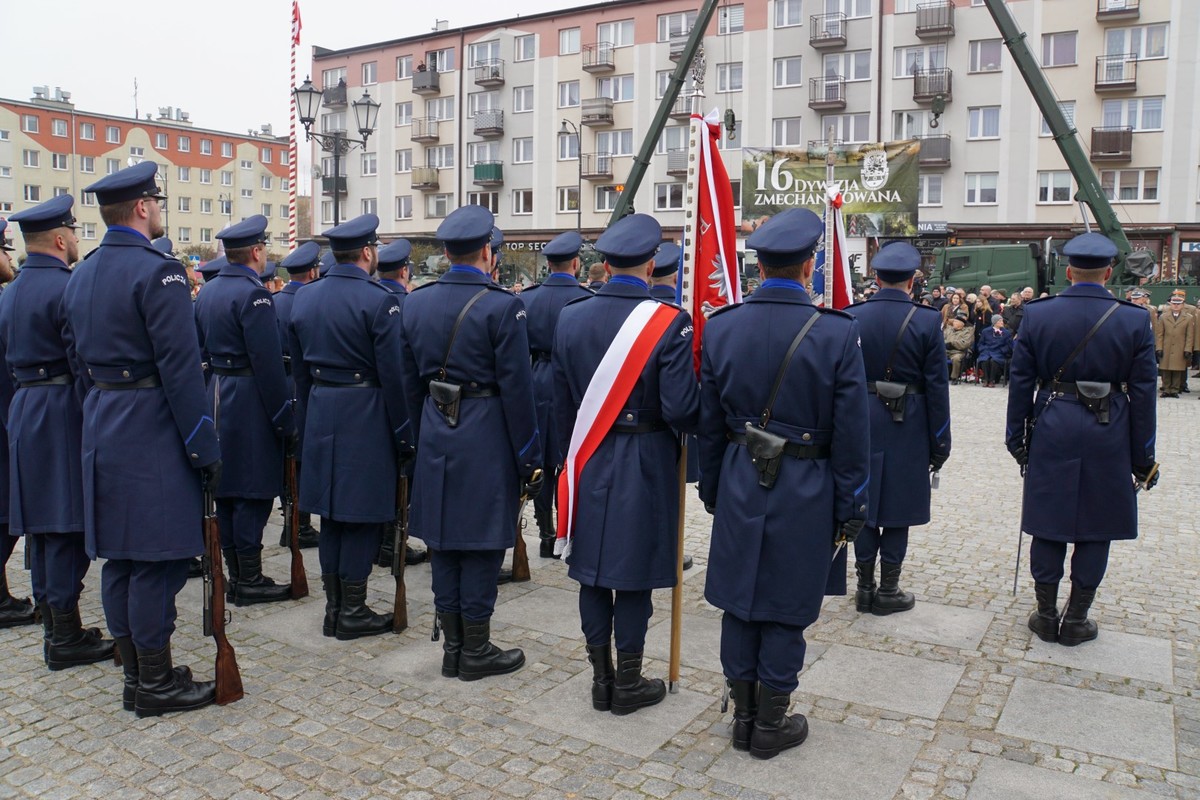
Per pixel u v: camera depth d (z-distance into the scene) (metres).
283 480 6.07
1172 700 4.46
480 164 44.34
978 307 20.28
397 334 5.08
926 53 35.25
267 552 7.17
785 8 37.06
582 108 41.31
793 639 3.83
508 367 4.50
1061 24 33.41
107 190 4.12
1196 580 6.35
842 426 3.68
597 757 3.89
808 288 4.01
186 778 3.72
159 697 4.25
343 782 3.69
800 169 25.33
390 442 5.20
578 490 4.24
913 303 5.62
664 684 4.50
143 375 4.17
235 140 71.69
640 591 4.23
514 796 3.58
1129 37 32.81
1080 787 3.67
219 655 4.35
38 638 5.37
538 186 43.50
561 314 4.50
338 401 5.14
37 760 3.87
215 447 4.23
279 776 3.73
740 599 3.80
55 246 4.93
